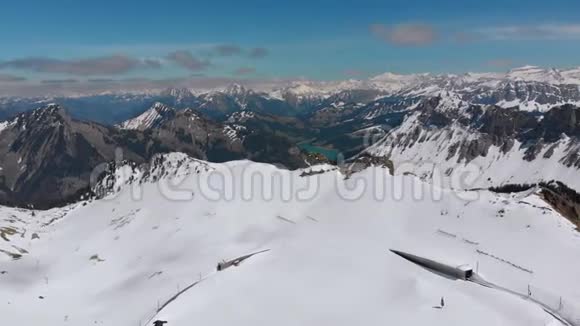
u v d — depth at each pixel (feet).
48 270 568.00
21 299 473.67
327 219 551.18
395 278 366.43
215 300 344.90
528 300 341.82
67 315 430.61
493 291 345.72
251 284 366.43
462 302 324.60
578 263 424.05
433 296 332.60
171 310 343.26
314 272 381.60
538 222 492.13
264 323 309.63
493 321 299.79
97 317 415.03
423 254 410.72
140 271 504.84
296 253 428.15
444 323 297.53
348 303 329.52
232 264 426.92
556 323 306.96
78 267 563.48
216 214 606.55
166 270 479.82
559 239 465.47
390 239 468.75
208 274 436.35
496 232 484.74
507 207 528.22
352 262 400.06
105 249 602.85
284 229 531.91
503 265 414.62
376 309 319.88
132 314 398.01
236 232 548.31
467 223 507.30
